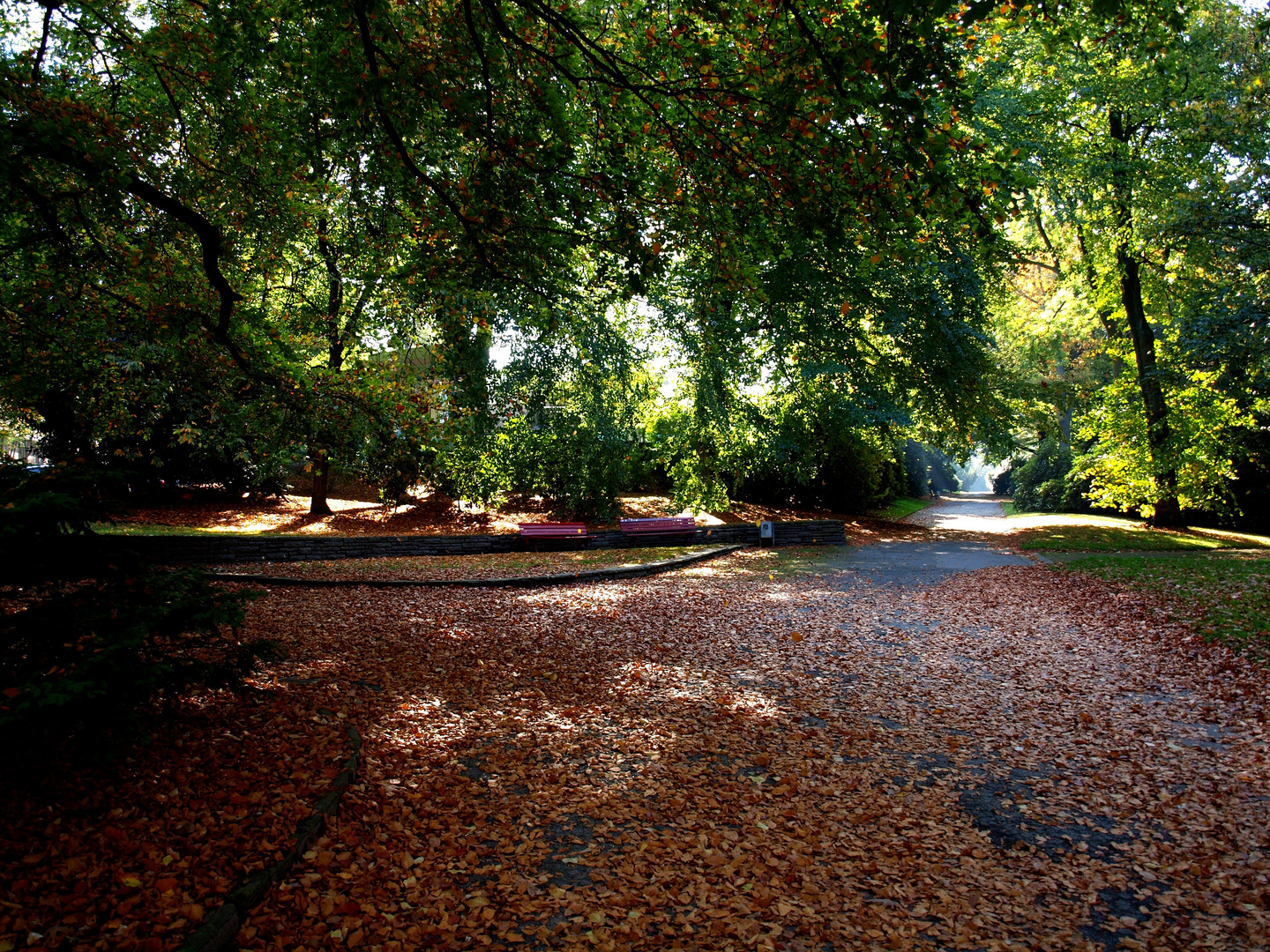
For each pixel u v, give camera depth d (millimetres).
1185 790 4988
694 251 8672
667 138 7094
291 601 9914
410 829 4090
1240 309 12625
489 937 3240
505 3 6832
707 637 9164
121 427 12031
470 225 7004
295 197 9102
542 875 3764
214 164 8539
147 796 3871
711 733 5902
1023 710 6676
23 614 3727
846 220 6750
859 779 5133
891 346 22156
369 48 5602
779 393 23078
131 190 6391
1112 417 21156
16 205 7355
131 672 3637
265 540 13516
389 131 6234
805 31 5199
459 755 5219
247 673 4672
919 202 5652
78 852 3309
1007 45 16797
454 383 10383
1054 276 25828
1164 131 18516
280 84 7141
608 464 20328
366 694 6133
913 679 7605
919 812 4656
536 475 21047
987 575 14641
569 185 7012
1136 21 5895
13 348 8828
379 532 19141
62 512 3775
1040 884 3830
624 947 3207
